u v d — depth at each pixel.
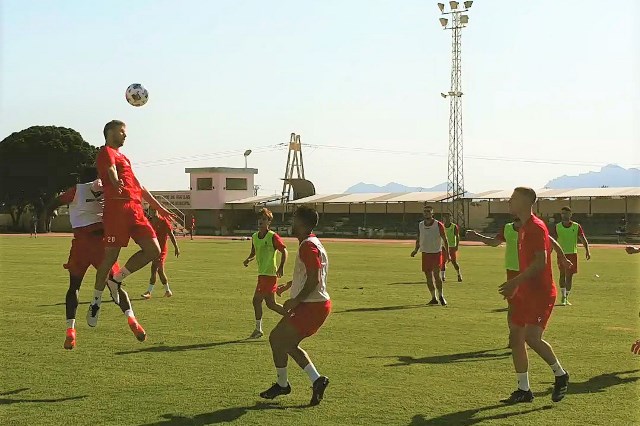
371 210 81.00
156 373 8.99
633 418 7.09
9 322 13.18
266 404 7.59
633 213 66.00
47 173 82.88
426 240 16.12
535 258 7.60
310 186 85.62
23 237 63.19
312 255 7.59
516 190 7.84
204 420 7.00
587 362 9.80
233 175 89.25
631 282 22.48
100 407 7.44
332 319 13.79
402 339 11.52
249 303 16.33
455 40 69.44
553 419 7.06
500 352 10.46
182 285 20.67
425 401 7.72
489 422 6.96
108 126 8.55
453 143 70.50
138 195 8.73
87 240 9.03
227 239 65.19
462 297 17.81
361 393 8.04
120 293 8.78
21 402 7.61
